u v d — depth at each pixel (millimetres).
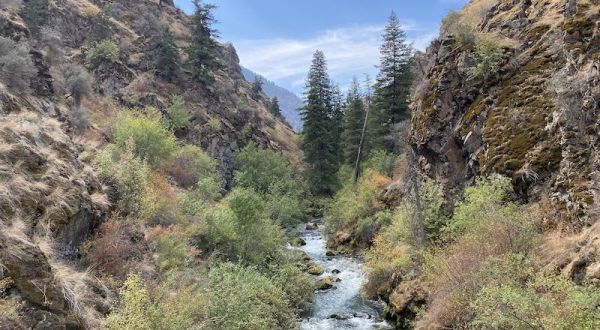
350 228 27375
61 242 10195
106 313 9352
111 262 11211
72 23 46875
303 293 17844
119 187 15102
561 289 8336
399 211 20703
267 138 56500
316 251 26875
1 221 8523
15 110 14242
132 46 49688
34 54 23266
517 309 7551
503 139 16156
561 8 17891
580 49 14172
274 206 34281
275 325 13344
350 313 16688
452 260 12930
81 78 29438
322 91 53688
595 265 9219
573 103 13625
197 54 50594
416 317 13859
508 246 11688
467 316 10945
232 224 18391
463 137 18281
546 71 16391
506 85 17578
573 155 13023
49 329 7738
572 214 11984
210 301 11297
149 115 33719
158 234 14430
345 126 49562
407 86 38438
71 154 13211
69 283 9000
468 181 17781
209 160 33531
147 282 10938
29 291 7855
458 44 20625
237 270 15266
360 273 21547
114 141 23844
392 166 31500
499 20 20781
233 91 59875
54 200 10531
